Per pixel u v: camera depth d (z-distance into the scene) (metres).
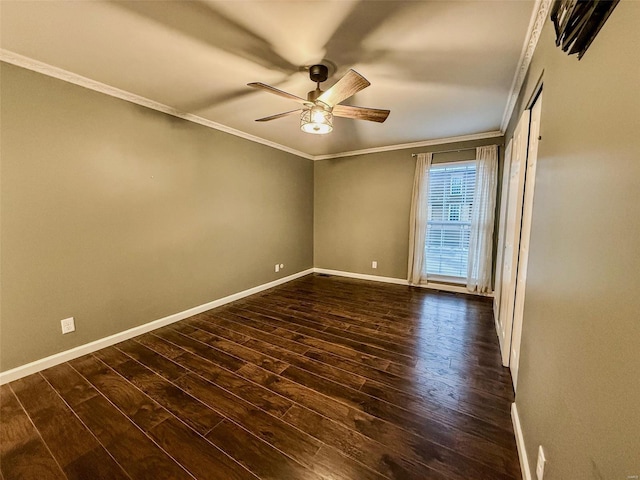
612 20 0.70
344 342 2.64
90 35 1.74
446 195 4.31
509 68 2.09
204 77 2.28
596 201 0.76
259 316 3.30
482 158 3.84
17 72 1.99
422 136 4.00
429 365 2.24
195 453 1.44
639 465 0.51
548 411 1.06
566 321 0.94
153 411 1.74
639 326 0.52
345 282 4.88
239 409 1.75
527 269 1.62
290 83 2.39
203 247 3.42
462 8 1.50
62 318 2.28
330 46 1.86
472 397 1.85
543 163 1.38
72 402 1.82
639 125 0.56
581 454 0.77
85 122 2.34
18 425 1.62
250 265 4.13
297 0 1.45
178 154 3.08
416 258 4.47
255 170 4.12
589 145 0.82
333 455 1.42
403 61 2.04
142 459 1.41
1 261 1.99
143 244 2.80
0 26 1.64
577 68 0.95
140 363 2.28
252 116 3.21
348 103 2.79
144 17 1.58
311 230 5.54
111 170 2.53
